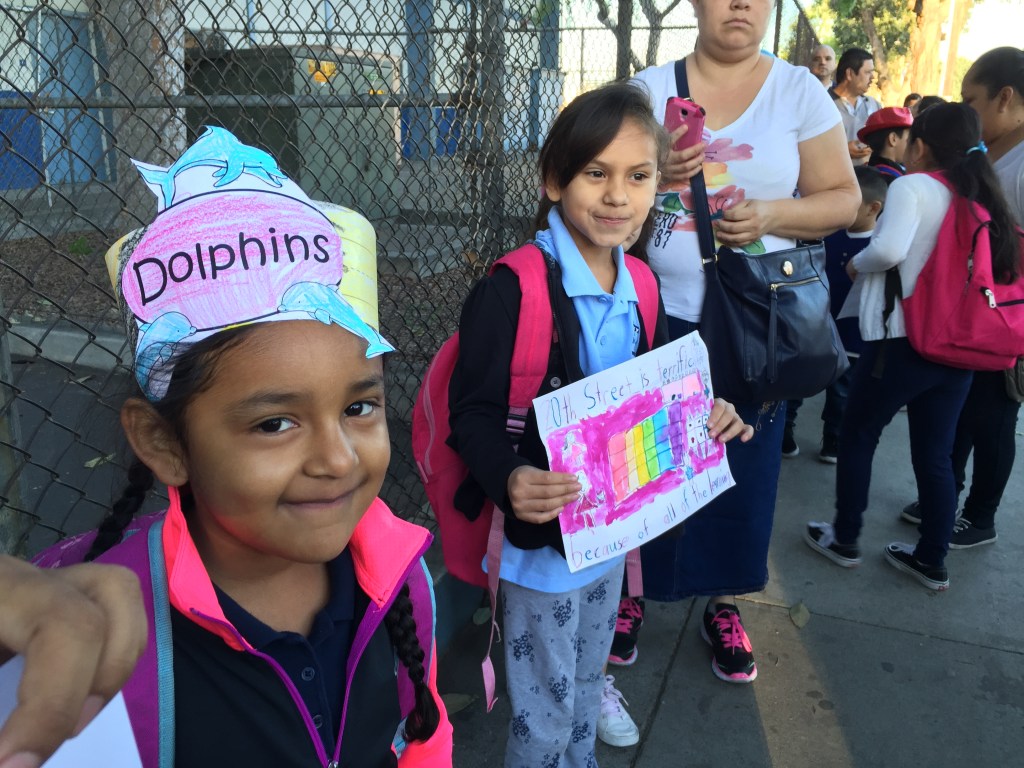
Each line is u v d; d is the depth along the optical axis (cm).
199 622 83
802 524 352
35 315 435
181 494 96
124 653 50
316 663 93
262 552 83
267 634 88
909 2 1686
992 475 326
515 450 161
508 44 380
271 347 74
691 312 222
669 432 168
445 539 179
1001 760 217
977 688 246
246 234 77
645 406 163
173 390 76
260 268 76
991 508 332
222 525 82
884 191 386
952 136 281
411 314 326
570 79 617
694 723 229
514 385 159
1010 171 314
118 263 82
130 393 89
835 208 222
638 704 236
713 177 222
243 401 75
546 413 148
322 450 78
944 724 231
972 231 264
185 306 75
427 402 176
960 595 299
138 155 296
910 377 284
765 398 218
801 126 222
